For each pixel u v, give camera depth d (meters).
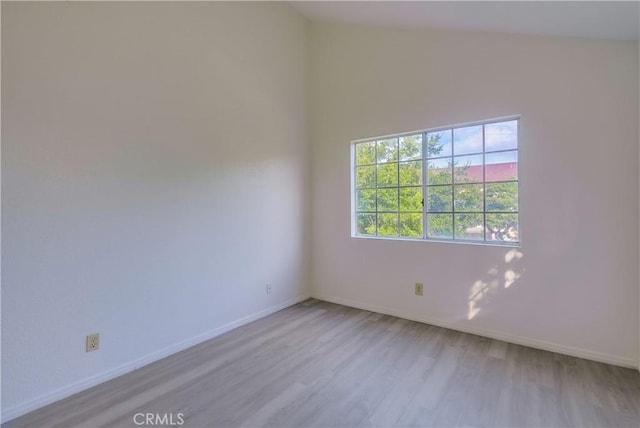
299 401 1.93
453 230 3.02
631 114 2.21
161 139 2.51
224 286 3.01
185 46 2.68
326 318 3.32
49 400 1.93
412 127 3.17
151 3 2.44
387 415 1.80
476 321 2.85
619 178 2.25
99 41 2.15
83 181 2.08
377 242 3.45
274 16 3.51
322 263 3.93
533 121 2.54
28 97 1.85
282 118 3.62
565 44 2.40
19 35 1.81
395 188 3.37
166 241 2.55
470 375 2.19
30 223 1.87
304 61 3.91
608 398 1.91
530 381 2.10
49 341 1.94
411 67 3.17
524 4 2.01
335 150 3.76
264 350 2.61
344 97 3.66
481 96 2.77
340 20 3.54
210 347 2.69
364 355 2.50
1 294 1.78
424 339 2.77
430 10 2.54
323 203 3.89
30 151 1.86
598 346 2.35
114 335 2.24
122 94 2.27
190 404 1.92
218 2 2.94
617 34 2.14
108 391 2.06
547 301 2.52
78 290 2.07
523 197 2.59
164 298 2.54
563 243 2.45
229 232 3.05
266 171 3.44
